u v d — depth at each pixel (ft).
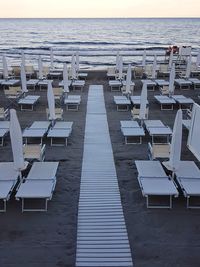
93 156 31.86
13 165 26.27
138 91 59.67
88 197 24.52
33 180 24.31
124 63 122.72
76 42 202.59
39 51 164.45
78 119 43.62
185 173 25.44
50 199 23.82
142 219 21.85
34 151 28.86
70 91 59.77
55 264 17.88
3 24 431.43
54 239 19.90
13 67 70.13
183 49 81.46
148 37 244.63
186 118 43.55
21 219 21.85
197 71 70.49
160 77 70.44
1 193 22.61
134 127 36.88
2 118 42.39
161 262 18.03
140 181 24.23
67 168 29.30
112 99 54.49
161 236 20.17
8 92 51.65
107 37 241.14
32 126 37.19
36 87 62.54
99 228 20.90
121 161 30.78
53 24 429.79
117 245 19.35
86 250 18.95
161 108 48.32
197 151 27.12
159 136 37.01
